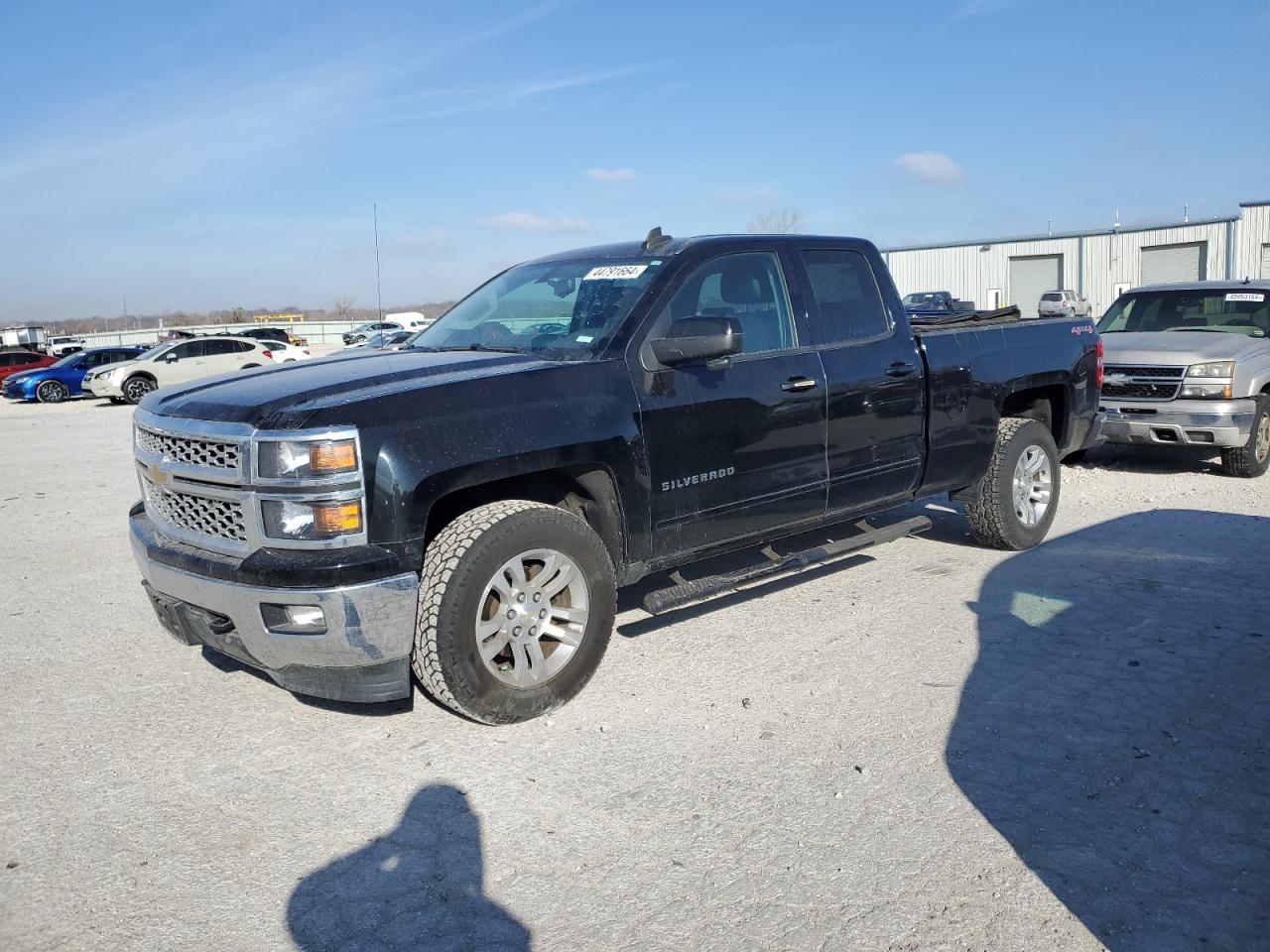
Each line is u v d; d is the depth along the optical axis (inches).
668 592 176.7
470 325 200.5
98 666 191.6
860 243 219.0
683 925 107.5
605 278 189.6
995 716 157.4
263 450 140.1
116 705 172.1
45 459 516.4
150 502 166.6
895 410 213.5
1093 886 112.6
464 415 150.1
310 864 121.3
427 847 124.5
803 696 167.6
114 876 119.6
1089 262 1851.6
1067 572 234.2
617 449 165.5
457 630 146.4
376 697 146.6
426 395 148.6
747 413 184.7
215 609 147.2
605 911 110.3
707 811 131.1
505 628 153.6
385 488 140.9
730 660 184.9
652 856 121.0
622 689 172.7
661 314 177.5
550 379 161.0
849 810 130.2
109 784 142.9
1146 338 375.9
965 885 113.4
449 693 149.3
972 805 130.6
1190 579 226.1
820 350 201.0
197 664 191.9
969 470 235.0
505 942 105.5
